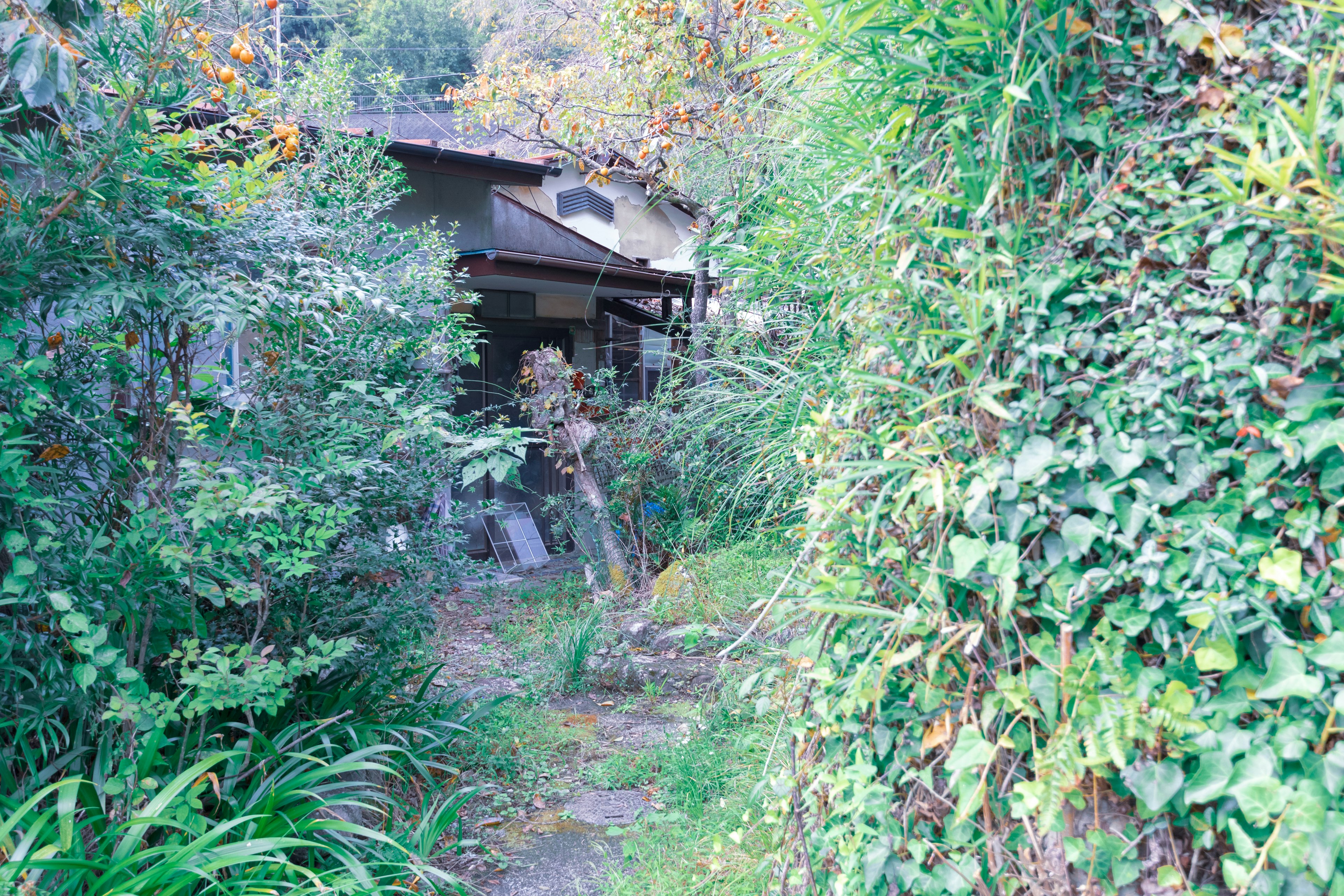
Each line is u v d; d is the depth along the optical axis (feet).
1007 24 4.09
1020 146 4.41
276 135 14.08
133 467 9.41
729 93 19.88
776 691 6.47
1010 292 4.21
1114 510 3.91
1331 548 3.50
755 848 9.40
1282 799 3.42
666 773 13.07
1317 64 3.51
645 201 37.96
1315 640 3.50
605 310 37.01
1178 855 3.88
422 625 13.19
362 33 58.85
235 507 8.25
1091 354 4.13
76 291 7.84
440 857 10.78
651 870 10.08
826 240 6.55
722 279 11.34
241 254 9.53
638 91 26.81
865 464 4.53
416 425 10.30
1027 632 4.30
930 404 4.35
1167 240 3.86
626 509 26.63
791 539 9.06
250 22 15.46
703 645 19.97
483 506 14.28
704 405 12.55
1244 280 3.67
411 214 26.35
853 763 5.14
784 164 8.00
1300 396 3.52
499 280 30.09
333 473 10.40
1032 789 3.81
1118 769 3.97
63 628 7.18
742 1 21.06
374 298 11.03
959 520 4.48
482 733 14.44
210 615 10.78
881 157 5.10
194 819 7.88
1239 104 3.66
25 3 6.59
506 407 34.12
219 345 10.11
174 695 9.95
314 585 11.64
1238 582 3.60
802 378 7.32
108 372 9.54
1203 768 3.62
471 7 53.88
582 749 14.74
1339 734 3.47
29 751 8.13
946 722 4.33
